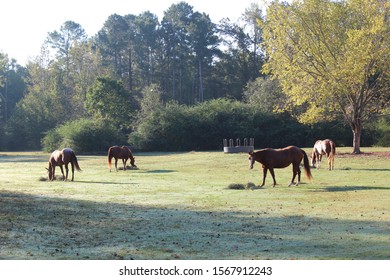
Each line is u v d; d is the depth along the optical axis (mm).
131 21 111250
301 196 20312
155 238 12531
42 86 96688
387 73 40375
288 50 41969
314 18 40625
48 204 18281
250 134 65625
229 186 23594
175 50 100312
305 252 10992
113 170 35969
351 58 37969
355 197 19656
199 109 68625
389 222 14289
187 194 21656
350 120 42031
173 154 55750
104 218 15438
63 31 116438
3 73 108375
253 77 92125
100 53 102000
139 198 20469
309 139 64312
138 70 101750
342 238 12320
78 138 65062
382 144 60438
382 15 39031
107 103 72500
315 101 42094
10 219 14602
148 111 71875
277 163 23844
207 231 13383
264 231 13336
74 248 11453
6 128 85938
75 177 30734
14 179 29828
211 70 98062
